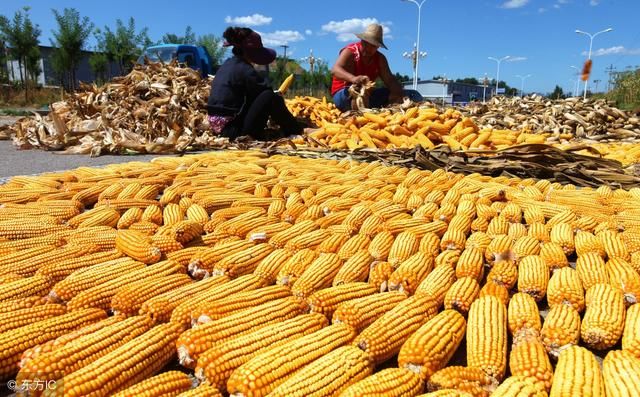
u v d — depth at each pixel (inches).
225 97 387.9
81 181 209.2
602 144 436.1
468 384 82.7
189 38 1934.1
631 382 79.8
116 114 414.3
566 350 90.9
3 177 245.0
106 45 1478.8
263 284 124.3
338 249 148.5
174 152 352.2
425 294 113.1
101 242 143.9
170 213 174.4
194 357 90.2
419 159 284.7
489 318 100.7
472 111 598.9
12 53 1341.0
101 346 90.0
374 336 93.9
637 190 227.0
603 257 146.2
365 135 354.0
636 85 1349.7
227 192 196.9
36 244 141.3
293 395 76.7
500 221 171.8
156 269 122.9
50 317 103.1
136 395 77.8
